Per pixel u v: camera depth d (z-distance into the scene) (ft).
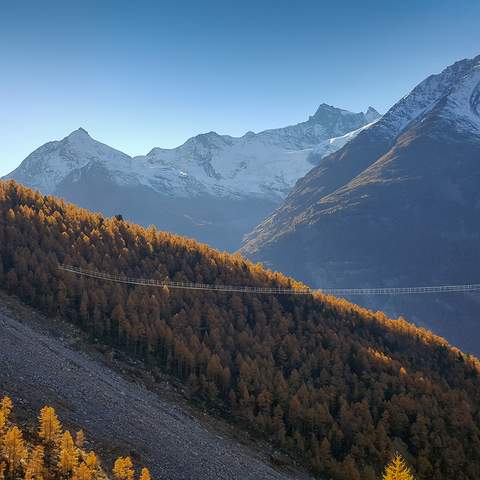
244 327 587.68
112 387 395.96
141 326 494.18
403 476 266.57
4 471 232.53
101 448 302.86
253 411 471.21
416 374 576.20
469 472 472.44
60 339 451.12
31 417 293.23
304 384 498.69
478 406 588.50
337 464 425.28
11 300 479.00
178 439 361.30
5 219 616.80
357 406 491.31
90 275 566.36
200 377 477.36
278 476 384.68
